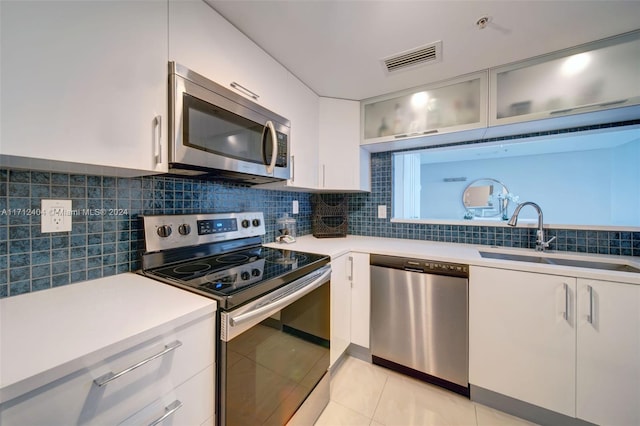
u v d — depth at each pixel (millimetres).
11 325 620
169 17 913
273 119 1408
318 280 1271
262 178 1420
